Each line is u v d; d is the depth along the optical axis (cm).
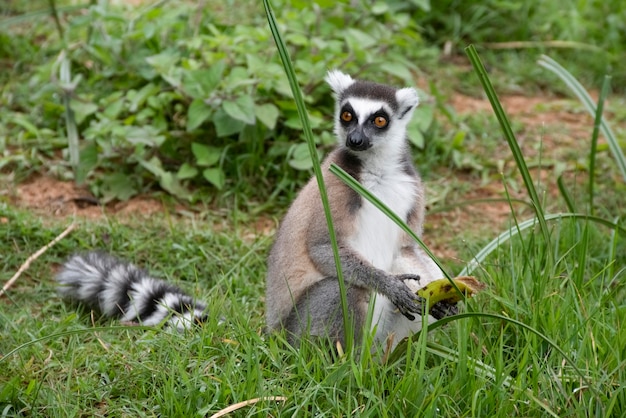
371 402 651
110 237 1027
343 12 1312
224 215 1112
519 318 757
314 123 1141
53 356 769
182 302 866
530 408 653
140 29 1252
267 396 662
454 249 1063
